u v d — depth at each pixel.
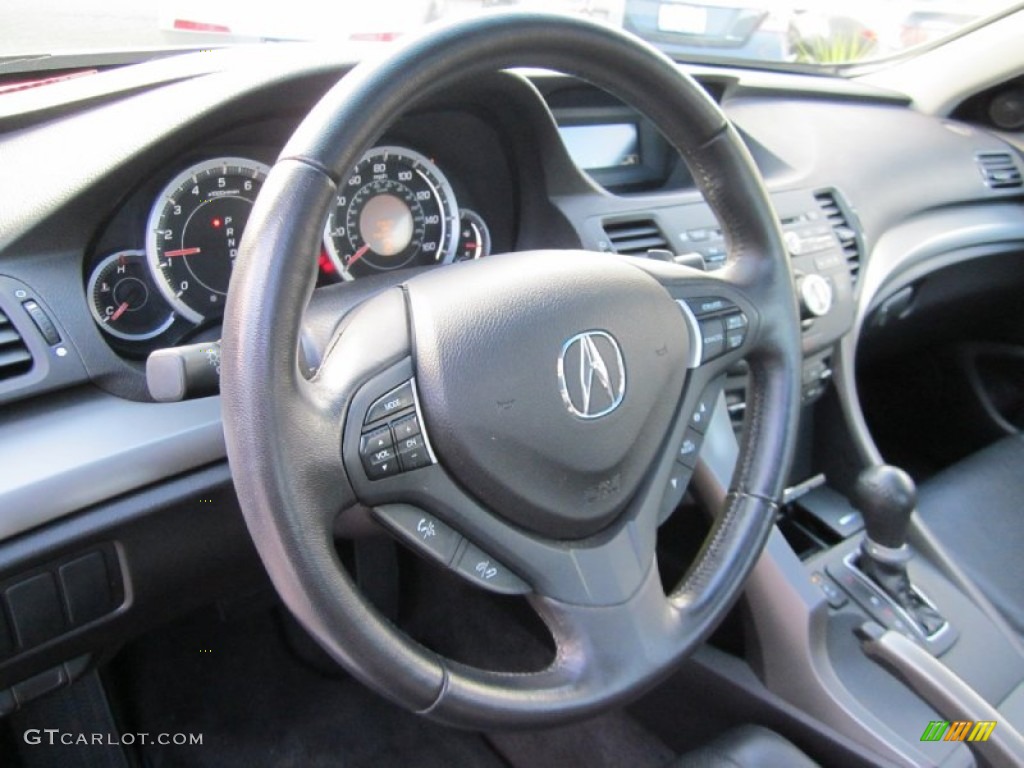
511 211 1.28
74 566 0.86
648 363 0.77
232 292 0.59
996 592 1.37
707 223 1.36
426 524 0.69
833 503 1.53
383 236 1.13
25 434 0.85
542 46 0.72
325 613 0.60
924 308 1.83
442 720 0.65
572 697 0.70
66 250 0.89
